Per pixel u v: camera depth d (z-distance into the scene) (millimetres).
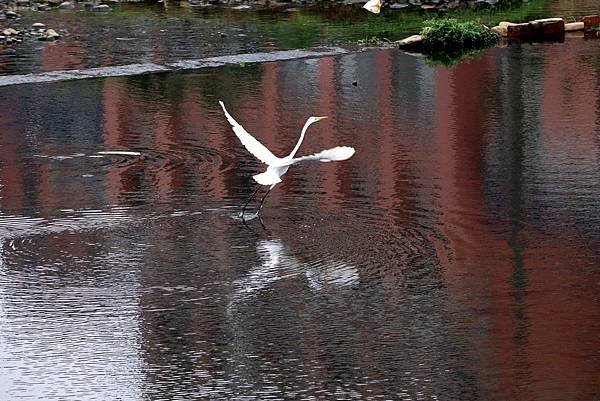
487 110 22547
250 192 17281
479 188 17375
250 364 11570
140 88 24500
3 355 11781
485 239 15125
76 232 15445
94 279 13812
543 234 15297
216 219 16016
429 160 18969
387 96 23906
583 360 11609
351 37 30234
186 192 17297
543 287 13508
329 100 23594
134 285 13625
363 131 21047
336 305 13062
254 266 14219
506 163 18750
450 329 12391
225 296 13328
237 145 20125
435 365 11531
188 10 35656
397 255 14562
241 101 23438
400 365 11531
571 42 29719
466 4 36500
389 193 17141
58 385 11148
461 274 13930
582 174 18031
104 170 18547
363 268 14141
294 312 12875
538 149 19625
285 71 26219
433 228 15547
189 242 15055
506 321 12562
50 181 17922
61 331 12359
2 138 20547
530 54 28094
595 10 34812
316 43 29297
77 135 20766
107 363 11617
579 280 13695
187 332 12344
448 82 25078
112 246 14930
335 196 17031
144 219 16000
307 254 14609
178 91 24266
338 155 13062
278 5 36500
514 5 36344
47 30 30781
